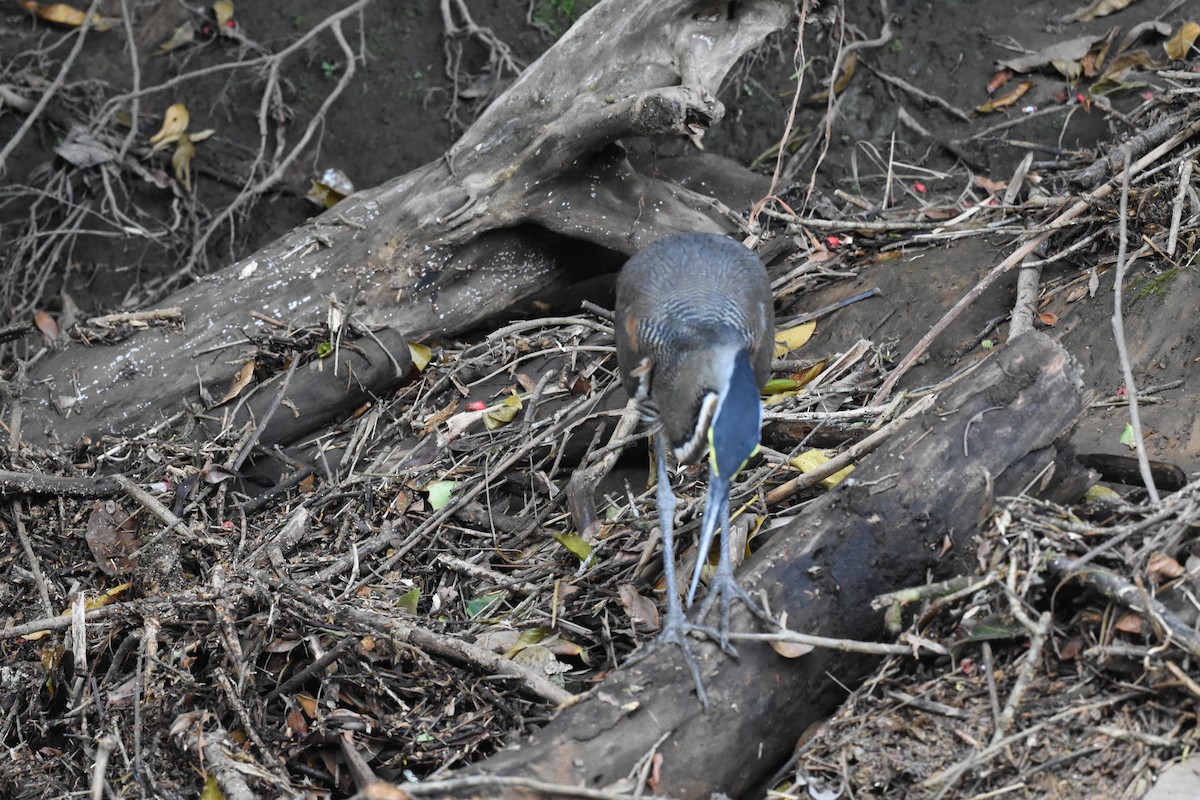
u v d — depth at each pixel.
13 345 14.17
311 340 12.44
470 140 12.46
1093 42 14.55
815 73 15.38
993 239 12.12
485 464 11.05
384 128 15.70
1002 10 15.24
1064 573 7.39
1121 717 7.00
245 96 15.90
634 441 10.52
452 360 12.61
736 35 11.76
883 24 15.33
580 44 11.95
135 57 15.03
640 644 8.63
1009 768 6.93
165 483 11.30
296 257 12.89
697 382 7.77
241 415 12.02
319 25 15.40
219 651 9.06
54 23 15.98
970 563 7.99
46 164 15.45
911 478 8.00
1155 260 10.68
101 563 10.55
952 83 15.05
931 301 11.62
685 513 9.58
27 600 10.40
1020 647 7.46
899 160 14.83
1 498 11.09
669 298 8.37
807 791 7.24
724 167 14.14
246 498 11.30
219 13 15.95
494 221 12.27
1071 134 14.20
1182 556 7.62
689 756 7.28
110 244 15.38
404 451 11.55
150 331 12.56
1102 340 10.24
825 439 10.12
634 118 11.19
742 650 7.61
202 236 15.26
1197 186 11.17
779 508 9.60
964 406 8.23
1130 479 8.77
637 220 12.35
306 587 9.68
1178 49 13.98
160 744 8.52
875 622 8.01
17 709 9.55
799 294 12.62
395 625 8.86
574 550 9.58
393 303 12.59
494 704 8.49
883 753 7.20
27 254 15.17
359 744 8.40
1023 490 8.11
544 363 12.19
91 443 11.94
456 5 15.77
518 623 9.30
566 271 12.97
